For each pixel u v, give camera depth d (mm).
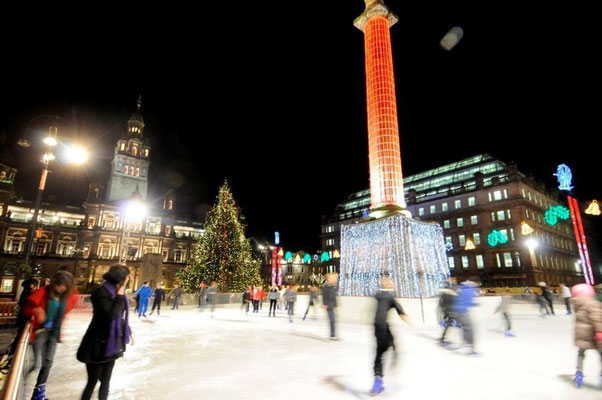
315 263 80062
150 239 69312
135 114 76312
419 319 14664
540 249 52938
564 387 6176
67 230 61969
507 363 7953
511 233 51562
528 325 15281
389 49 23344
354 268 22516
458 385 6277
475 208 55500
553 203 61156
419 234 21781
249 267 38219
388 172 21516
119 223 66750
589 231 69125
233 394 5793
